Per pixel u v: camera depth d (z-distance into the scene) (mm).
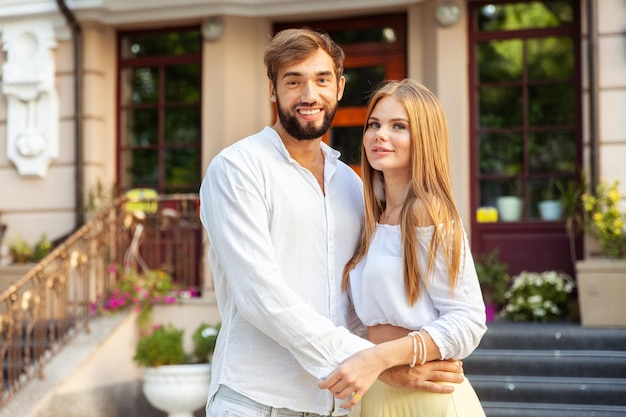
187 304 6711
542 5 7281
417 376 2348
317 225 2471
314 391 2424
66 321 6230
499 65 7367
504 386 5492
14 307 5723
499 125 7348
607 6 6797
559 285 6680
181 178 8031
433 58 7383
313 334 2240
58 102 7980
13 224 8031
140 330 6590
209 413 2510
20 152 7965
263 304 2266
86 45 7941
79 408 5863
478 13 7414
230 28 7750
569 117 7215
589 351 5828
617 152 6746
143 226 7332
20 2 7887
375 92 2531
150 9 7785
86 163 7914
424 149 2432
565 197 6820
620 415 5160
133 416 6383
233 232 2338
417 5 7520
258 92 7820
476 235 7312
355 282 2514
